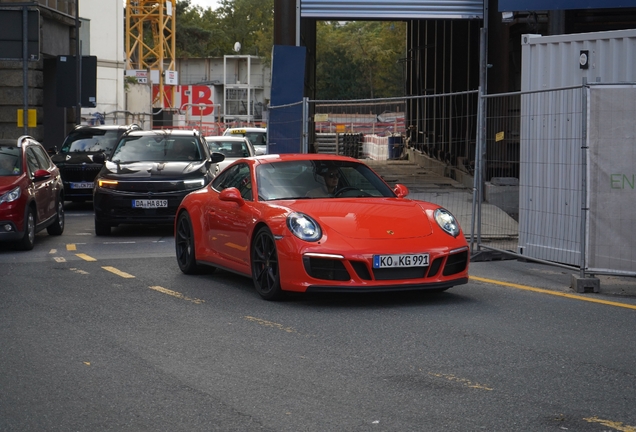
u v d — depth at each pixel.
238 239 9.18
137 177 14.89
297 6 19.92
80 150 21.19
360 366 5.96
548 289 9.26
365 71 87.25
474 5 19.58
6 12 20.02
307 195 9.09
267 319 7.66
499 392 5.28
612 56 10.77
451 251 8.18
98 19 58.78
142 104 70.88
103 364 6.11
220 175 10.46
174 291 9.30
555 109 10.52
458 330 7.09
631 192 8.97
